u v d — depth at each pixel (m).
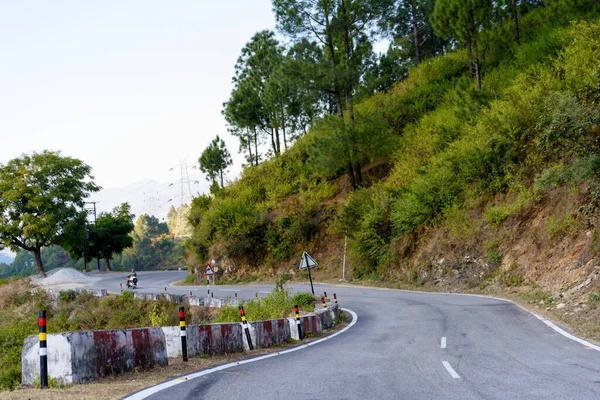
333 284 35.06
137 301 33.41
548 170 19.72
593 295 15.06
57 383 8.02
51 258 164.62
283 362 10.16
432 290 27.28
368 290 30.02
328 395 6.85
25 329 31.78
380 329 15.41
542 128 20.88
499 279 24.03
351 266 37.25
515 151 27.23
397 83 54.59
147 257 160.38
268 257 44.38
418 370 8.51
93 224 82.31
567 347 10.09
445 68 48.78
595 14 31.31
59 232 65.62
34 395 7.08
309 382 7.83
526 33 40.66
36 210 63.28
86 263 79.19
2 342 30.22
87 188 68.94
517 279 22.70
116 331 9.08
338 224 40.22
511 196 26.70
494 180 27.89
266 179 52.41
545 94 26.30
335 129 39.09
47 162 65.19
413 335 13.38
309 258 26.97
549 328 12.82
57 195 63.97
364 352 11.02
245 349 12.59
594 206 20.03
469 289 25.31
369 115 42.03
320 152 39.56
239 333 12.52
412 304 21.70
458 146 31.17
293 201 45.66
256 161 61.59
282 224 44.00
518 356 9.38
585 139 17.86
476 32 33.28
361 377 8.09
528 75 30.64
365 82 40.41
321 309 18.97
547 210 23.83
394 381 7.65
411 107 45.91
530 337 11.65
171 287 46.84
